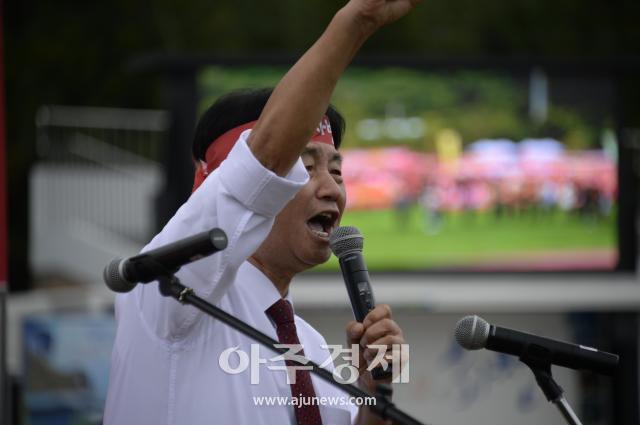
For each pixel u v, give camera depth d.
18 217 37.00
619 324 27.16
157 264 6.15
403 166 25.75
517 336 7.05
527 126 26.09
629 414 26.95
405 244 25.91
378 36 38.47
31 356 22.02
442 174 25.86
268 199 6.37
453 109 25.86
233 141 7.46
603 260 26.52
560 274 26.31
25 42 38.12
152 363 6.80
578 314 27.34
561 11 39.91
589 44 40.16
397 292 25.77
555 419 26.84
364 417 7.06
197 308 6.46
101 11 38.69
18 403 21.05
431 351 26.61
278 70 24.77
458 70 25.80
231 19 38.19
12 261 36.81
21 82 37.78
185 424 6.78
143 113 32.31
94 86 38.59
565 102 26.14
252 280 7.36
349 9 6.10
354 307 7.12
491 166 26.02
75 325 22.44
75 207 32.12
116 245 30.72
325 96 6.21
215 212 6.43
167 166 24.47
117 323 7.14
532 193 26.20
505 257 26.20
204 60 24.36
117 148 32.00
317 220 7.49
